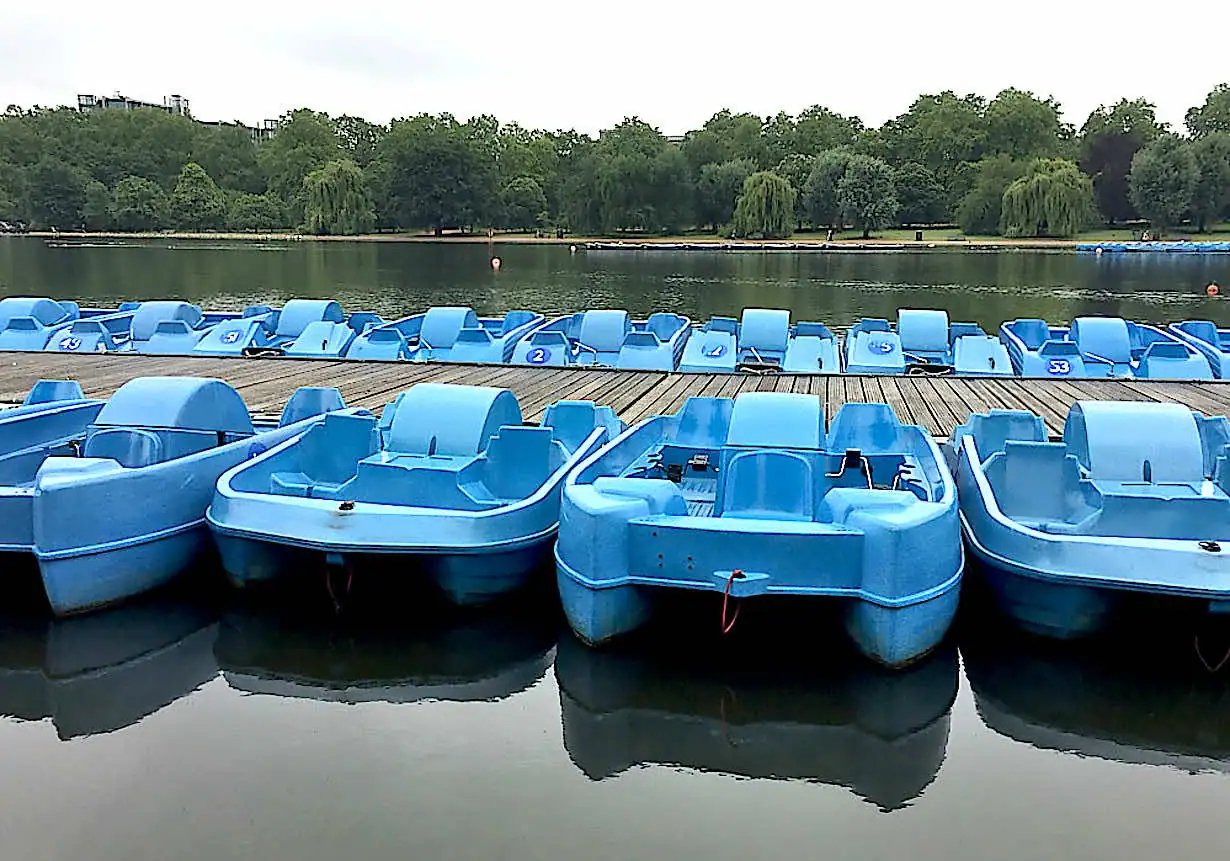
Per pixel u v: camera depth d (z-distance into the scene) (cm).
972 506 680
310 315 1708
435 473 688
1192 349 1470
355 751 519
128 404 766
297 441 775
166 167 9769
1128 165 8000
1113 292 3669
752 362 1509
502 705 570
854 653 593
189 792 479
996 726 548
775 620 632
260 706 567
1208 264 5006
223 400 805
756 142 9350
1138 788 492
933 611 576
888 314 2984
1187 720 553
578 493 610
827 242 6894
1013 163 7662
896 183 7719
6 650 623
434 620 670
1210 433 763
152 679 597
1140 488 656
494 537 630
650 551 582
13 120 9556
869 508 585
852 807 475
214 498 684
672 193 8081
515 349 1528
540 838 446
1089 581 564
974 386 1323
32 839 441
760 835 451
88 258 5581
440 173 8200
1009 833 455
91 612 650
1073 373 1395
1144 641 619
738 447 715
